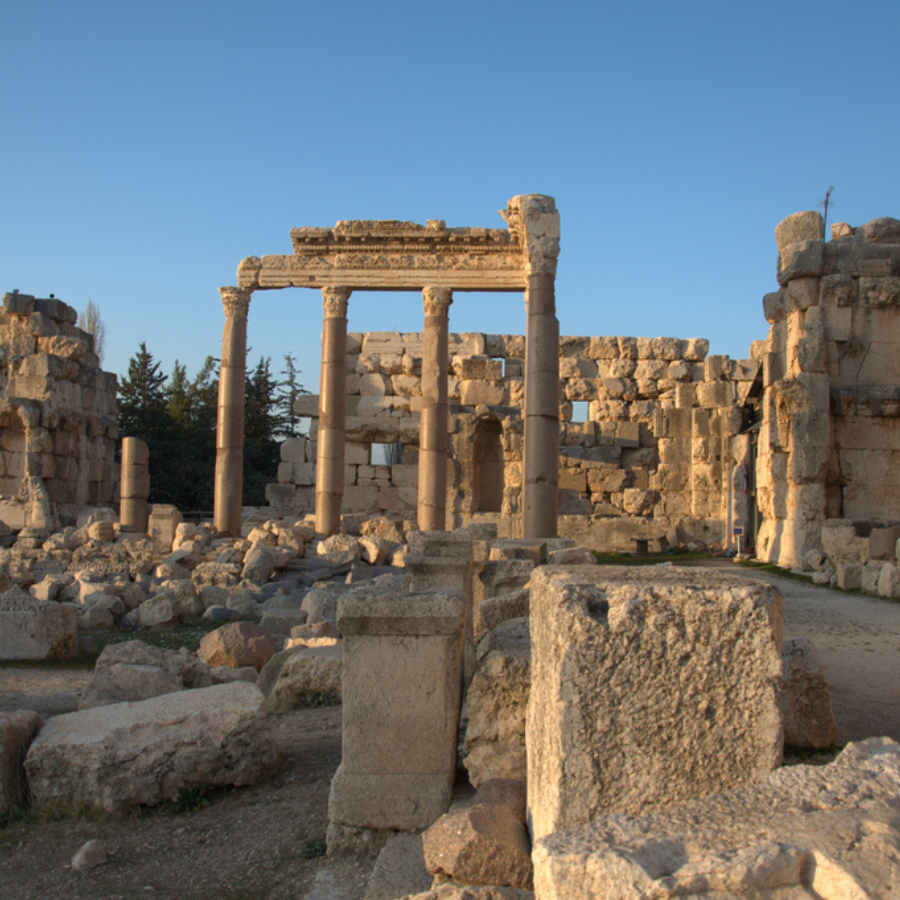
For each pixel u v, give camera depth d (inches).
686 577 196.1
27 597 602.5
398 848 228.2
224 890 229.0
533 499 890.1
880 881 120.9
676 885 122.9
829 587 861.2
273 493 1569.9
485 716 253.0
